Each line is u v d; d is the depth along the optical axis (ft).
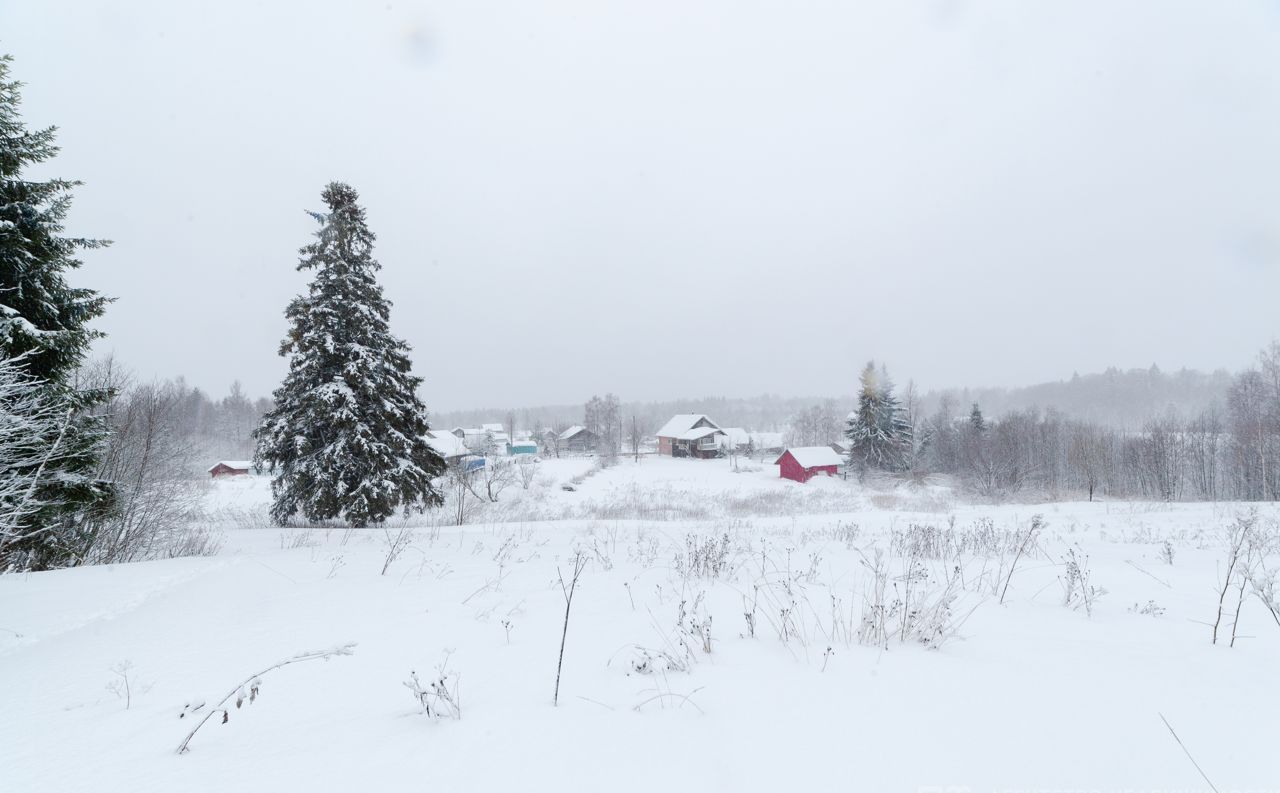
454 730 8.68
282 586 23.26
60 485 31.53
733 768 7.22
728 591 19.83
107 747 8.83
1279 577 23.29
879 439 181.47
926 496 135.85
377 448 57.21
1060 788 6.68
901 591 18.90
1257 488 123.44
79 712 10.53
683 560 27.45
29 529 30.30
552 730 8.50
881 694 9.46
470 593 21.12
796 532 48.52
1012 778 6.88
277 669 12.64
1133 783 6.79
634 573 24.94
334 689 11.14
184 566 28.48
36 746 8.98
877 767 7.14
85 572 26.61
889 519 67.21
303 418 57.36
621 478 184.03
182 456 58.90
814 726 8.30
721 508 101.14
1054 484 157.28
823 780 6.88
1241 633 13.75
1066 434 183.73
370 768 7.60
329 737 8.77
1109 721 8.39
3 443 24.12
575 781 7.02
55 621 18.08
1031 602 17.63
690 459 278.26
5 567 30.32
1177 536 44.62
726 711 8.95
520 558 30.99
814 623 14.84
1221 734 7.98
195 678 12.34
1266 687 9.77
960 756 7.39
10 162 32.96
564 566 27.53
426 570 27.12
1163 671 10.60
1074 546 37.88
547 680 11.02
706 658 11.98
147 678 12.42
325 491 56.18
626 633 14.49
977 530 40.93
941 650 12.14
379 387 59.77
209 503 92.79
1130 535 47.62
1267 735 7.95
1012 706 8.94
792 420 354.95
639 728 8.46
